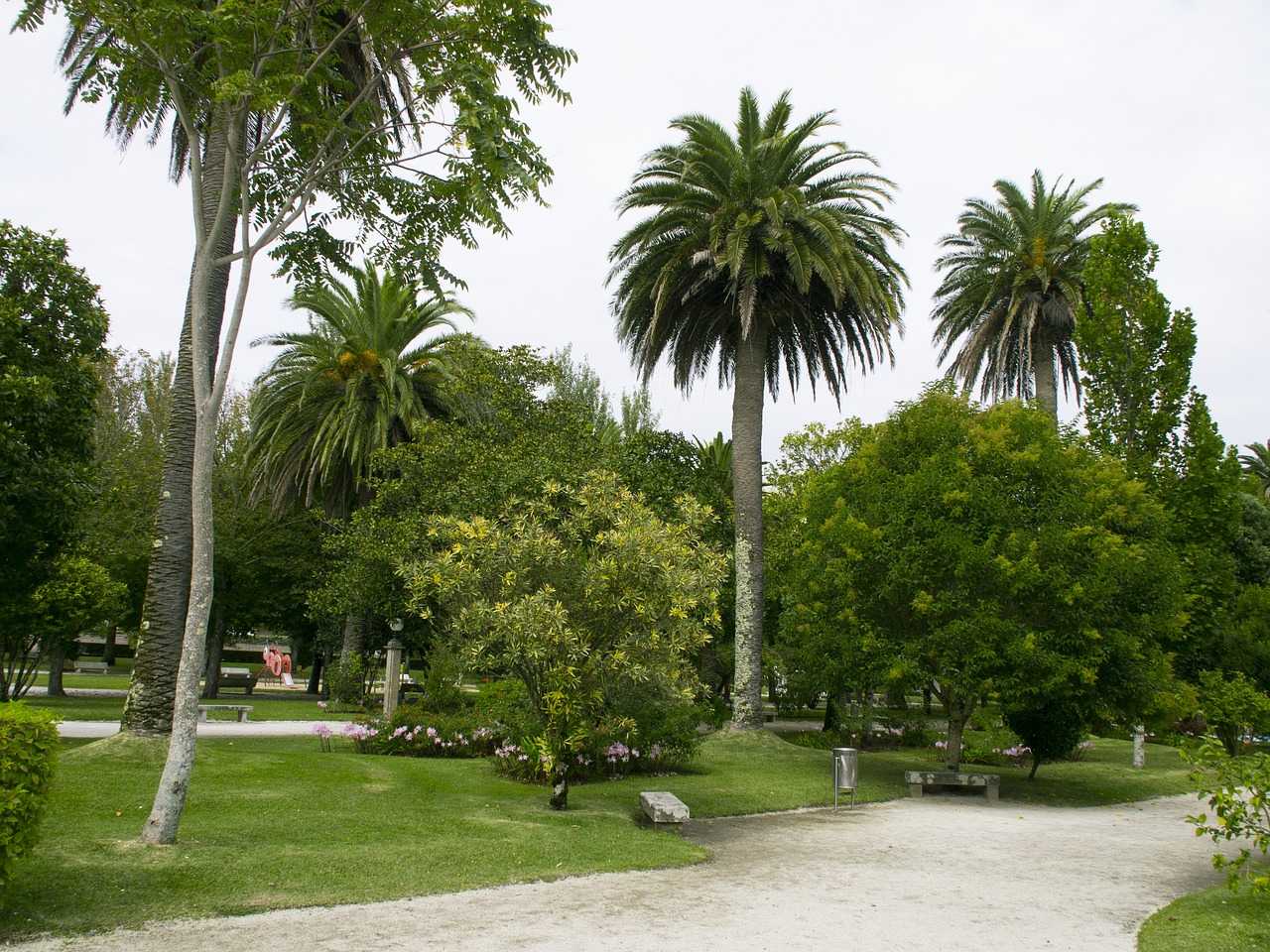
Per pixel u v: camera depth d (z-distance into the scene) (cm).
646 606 923
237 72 732
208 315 1141
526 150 849
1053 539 1287
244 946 484
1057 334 2566
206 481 720
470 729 1453
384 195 968
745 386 1950
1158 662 1365
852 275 1781
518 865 702
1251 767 677
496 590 962
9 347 1081
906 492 1407
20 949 463
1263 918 612
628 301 1992
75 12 785
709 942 527
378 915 555
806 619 1562
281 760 1115
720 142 1881
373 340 2542
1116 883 751
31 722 522
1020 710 1446
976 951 534
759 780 1351
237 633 3816
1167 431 1956
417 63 912
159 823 677
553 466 1881
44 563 1155
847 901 647
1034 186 2519
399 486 2064
